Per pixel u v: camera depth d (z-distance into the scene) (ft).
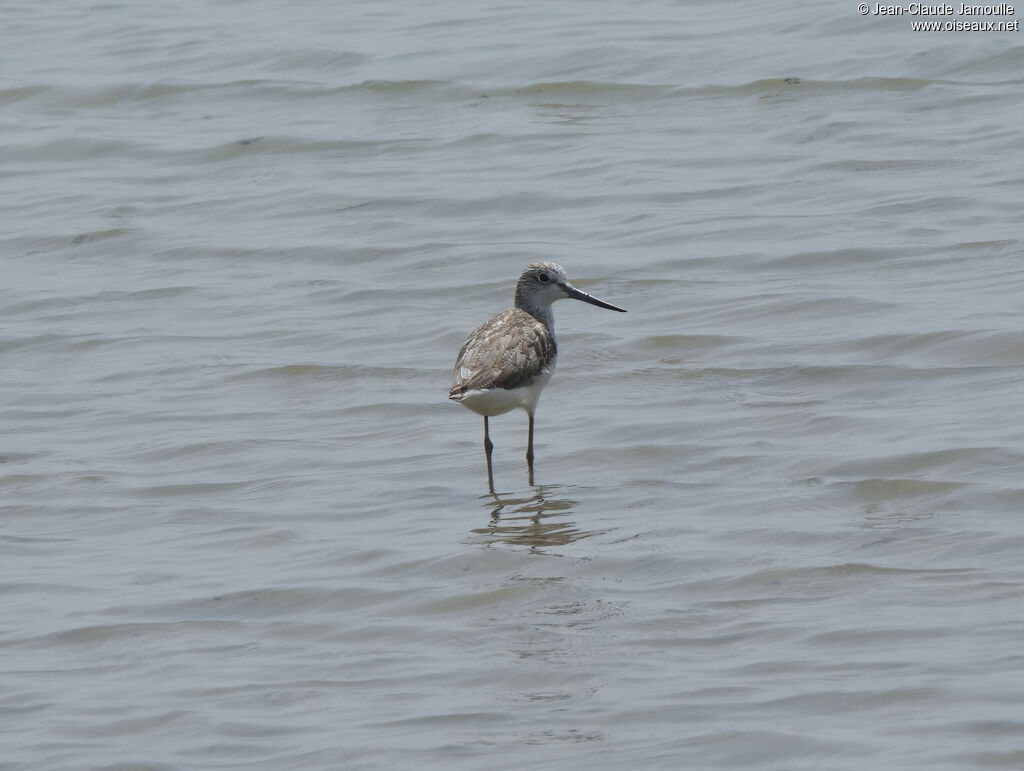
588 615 38.06
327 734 32.68
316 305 66.33
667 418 52.34
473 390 46.80
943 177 76.33
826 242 69.00
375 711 33.65
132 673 36.11
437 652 36.55
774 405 52.65
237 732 32.94
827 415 51.16
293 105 97.40
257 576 41.42
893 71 93.56
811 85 92.63
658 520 44.04
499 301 65.77
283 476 49.21
